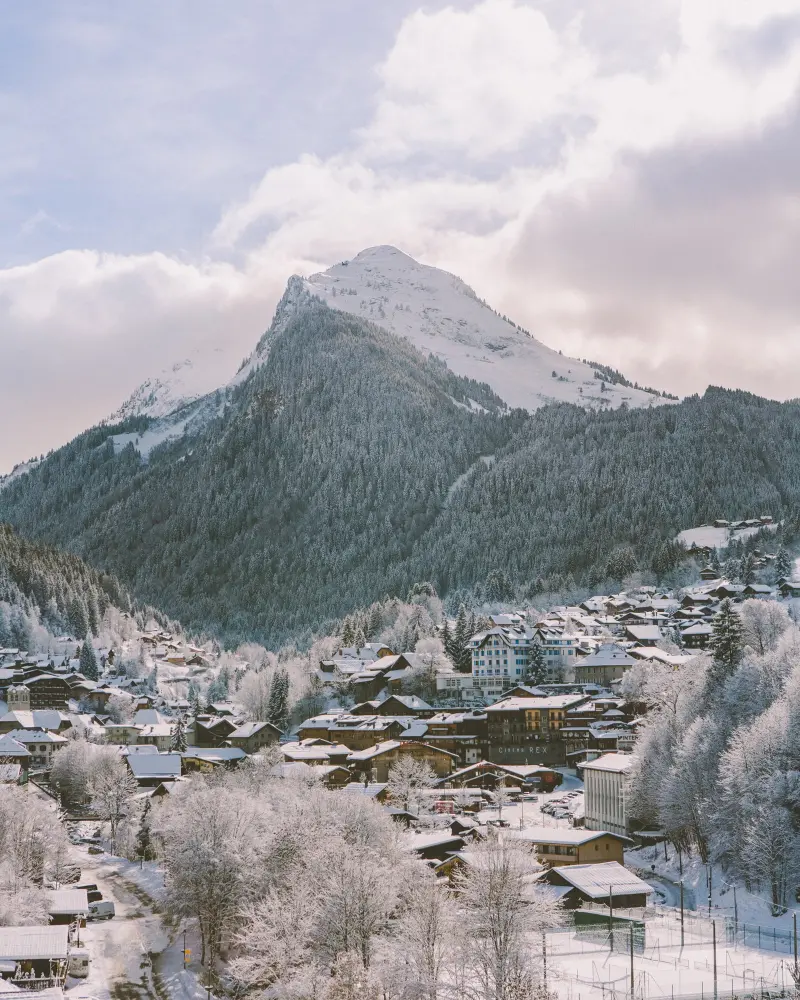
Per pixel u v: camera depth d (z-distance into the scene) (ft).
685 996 391.45
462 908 399.65
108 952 500.33
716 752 577.43
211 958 469.57
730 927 480.64
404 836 590.55
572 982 408.46
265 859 488.02
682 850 613.93
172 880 504.84
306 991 362.74
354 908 400.06
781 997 390.42
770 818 495.82
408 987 357.82
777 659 633.61
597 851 576.61
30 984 409.69
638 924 475.31
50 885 588.50
